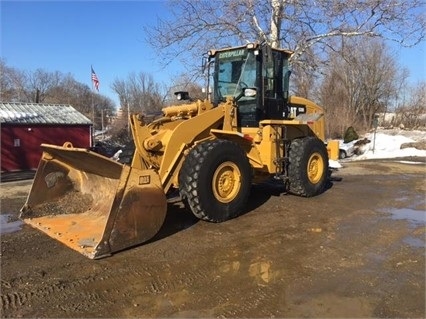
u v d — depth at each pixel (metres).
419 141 23.84
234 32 13.84
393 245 5.15
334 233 5.63
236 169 6.18
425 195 8.41
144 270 4.29
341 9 12.54
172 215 6.39
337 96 34.69
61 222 5.53
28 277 4.11
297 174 7.55
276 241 5.26
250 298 3.68
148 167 5.96
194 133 6.09
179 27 14.11
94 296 3.72
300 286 3.93
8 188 10.13
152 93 42.69
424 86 42.44
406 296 3.73
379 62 37.50
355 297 3.71
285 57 7.92
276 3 13.15
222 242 5.20
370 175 11.36
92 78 28.23
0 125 17.61
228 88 7.45
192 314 3.39
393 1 12.24
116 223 4.71
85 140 20.50
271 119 7.48
